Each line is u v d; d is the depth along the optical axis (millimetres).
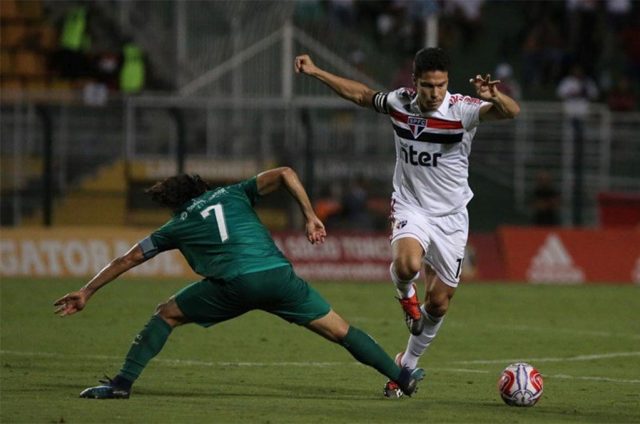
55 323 54656
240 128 90750
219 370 40906
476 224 96625
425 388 37500
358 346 33000
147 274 79500
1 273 78875
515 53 116062
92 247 79750
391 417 30688
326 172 90812
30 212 87938
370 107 35688
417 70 33875
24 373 39031
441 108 34719
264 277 31641
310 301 32344
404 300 35031
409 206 35625
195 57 97125
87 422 28625
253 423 29016
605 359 47031
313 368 41969
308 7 107250
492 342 51969
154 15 101938
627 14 119188
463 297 71812
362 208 90250
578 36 114688
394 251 34906
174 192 32500
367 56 102375
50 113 88500
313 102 91750
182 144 80812
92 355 44562
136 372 32656
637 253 84875
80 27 100438
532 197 96250
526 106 101062
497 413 31891
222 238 31891
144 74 100188
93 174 88938
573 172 88812
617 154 95688
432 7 87188
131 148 88875
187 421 29000
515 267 84000
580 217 86375
